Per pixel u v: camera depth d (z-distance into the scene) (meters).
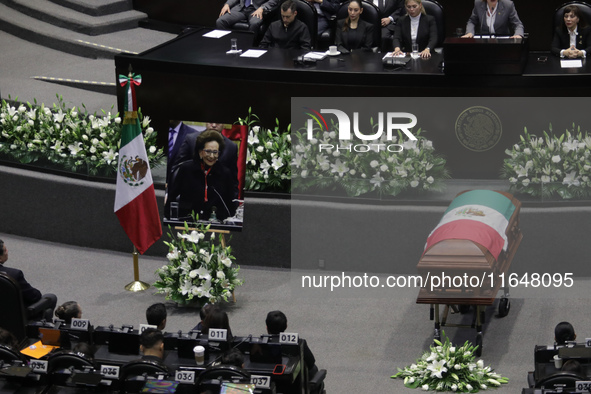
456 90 40.38
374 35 45.47
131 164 37.56
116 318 36.81
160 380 24.08
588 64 40.94
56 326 27.77
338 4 48.62
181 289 36.94
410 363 32.91
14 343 27.70
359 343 34.31
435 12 44.59
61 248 43.44
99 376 24.58
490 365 32.53
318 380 28.31
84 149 43.03
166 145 44.31
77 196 42.97
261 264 40.75
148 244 38.34
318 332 35.19
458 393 30.81
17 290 31.47
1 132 44.69
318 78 41.44
